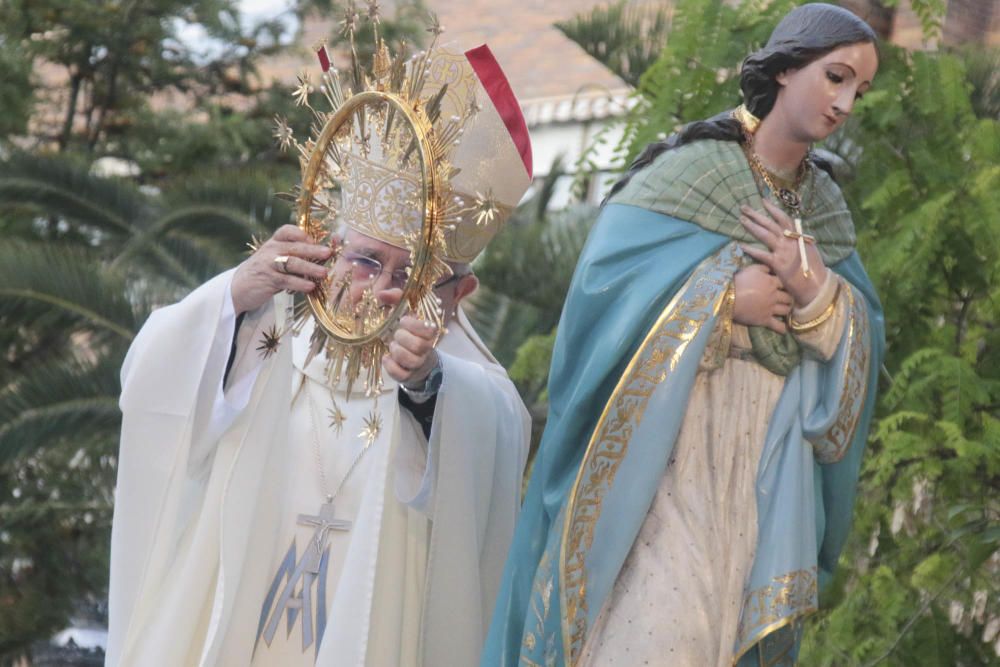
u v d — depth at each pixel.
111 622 9.94
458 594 9.97
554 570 7.54
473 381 10.09
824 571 8.28
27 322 20.53
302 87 9.32
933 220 10.77
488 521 10.24
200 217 21.39
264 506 9.95
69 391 20.33
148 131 26.39
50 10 26.12
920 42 12.45
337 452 10.06
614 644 7.43
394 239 9.00
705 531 7.58
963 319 11.47
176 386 9.76
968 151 11.09
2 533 23.17
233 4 26.89
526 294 18.59
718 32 10.95
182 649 9.75
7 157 22.39
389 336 8.81
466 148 9.41
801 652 11.45
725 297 7.59
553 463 7.71
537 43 27.05
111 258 22.55
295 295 9.59
